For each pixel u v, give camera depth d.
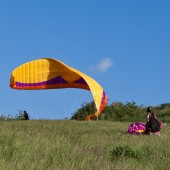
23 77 82.88
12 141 25.52
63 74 82.12
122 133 46.12
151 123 45.41
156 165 23.67
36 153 22.97
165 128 58.19
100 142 32.69
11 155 22.08
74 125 55.34
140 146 29.81
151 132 45.41
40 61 82.31
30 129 45.03
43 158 21.73
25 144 24.62
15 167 18.75
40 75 82.62
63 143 27.78
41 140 27.27
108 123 62.03
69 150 25.41
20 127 49.16
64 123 57.66
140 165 22.97
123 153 25.56
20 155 21.91
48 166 20.50
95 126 55.19
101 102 78.19
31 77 82.88
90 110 94.69
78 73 80.38
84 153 25.16
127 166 21.86
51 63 82.19
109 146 29.94
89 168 20.69
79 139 34.31
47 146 25.06
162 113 93.19
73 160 22.23
